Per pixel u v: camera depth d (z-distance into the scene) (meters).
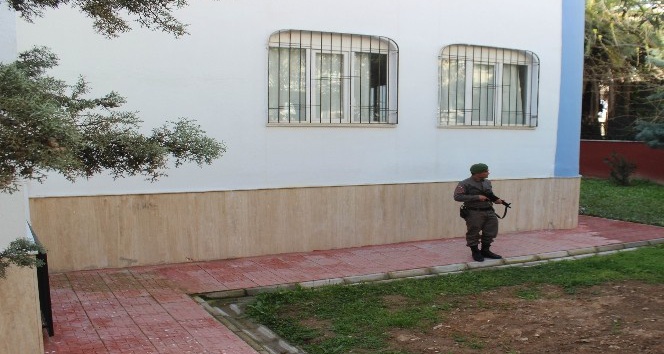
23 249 3.34
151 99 7.86
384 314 6.18
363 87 9.55
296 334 5.62
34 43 7.17
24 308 4.49
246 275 7.71
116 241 7.80
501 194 10.80
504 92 10.98
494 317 6.09
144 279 7.39
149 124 7.86
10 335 4.45
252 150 8.57
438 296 6.92
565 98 11.34
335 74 9.33
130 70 7.71
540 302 6.62
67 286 7.00
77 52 7.40
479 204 8.77
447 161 10.22
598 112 21.94
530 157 11.09
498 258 8.93
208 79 8.20
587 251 9.74
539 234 10.92
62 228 7.50
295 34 8.93
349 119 9.47
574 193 11.57
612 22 18.50
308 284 7.40
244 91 8.45
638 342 5.23
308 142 8.98
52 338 5.36
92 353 5.02
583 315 6.08
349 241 9.43
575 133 11.50
